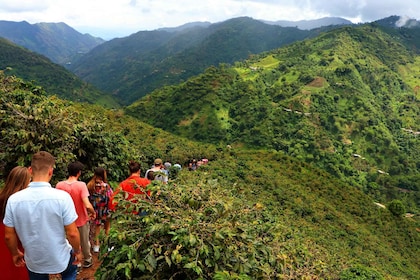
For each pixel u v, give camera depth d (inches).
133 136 1471.5
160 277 157.2
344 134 4256.9
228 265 159.8
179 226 160.6
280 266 185.3
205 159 1568.7
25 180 149.5
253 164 1822.1
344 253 941.2
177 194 185.2
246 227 177.9
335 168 3686.0
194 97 4613.7
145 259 152.2
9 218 131.0
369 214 1715.1
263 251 179.2
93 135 390.9
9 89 454.0
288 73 5447.8
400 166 4033.0
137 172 235.3
